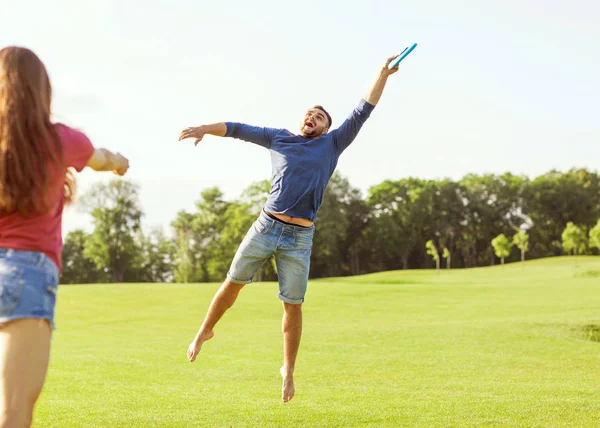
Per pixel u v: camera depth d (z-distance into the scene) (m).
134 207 73.44
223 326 20.33
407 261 93.94
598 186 93.50
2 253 2.60
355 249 90.75
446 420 6.11
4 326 2.55
